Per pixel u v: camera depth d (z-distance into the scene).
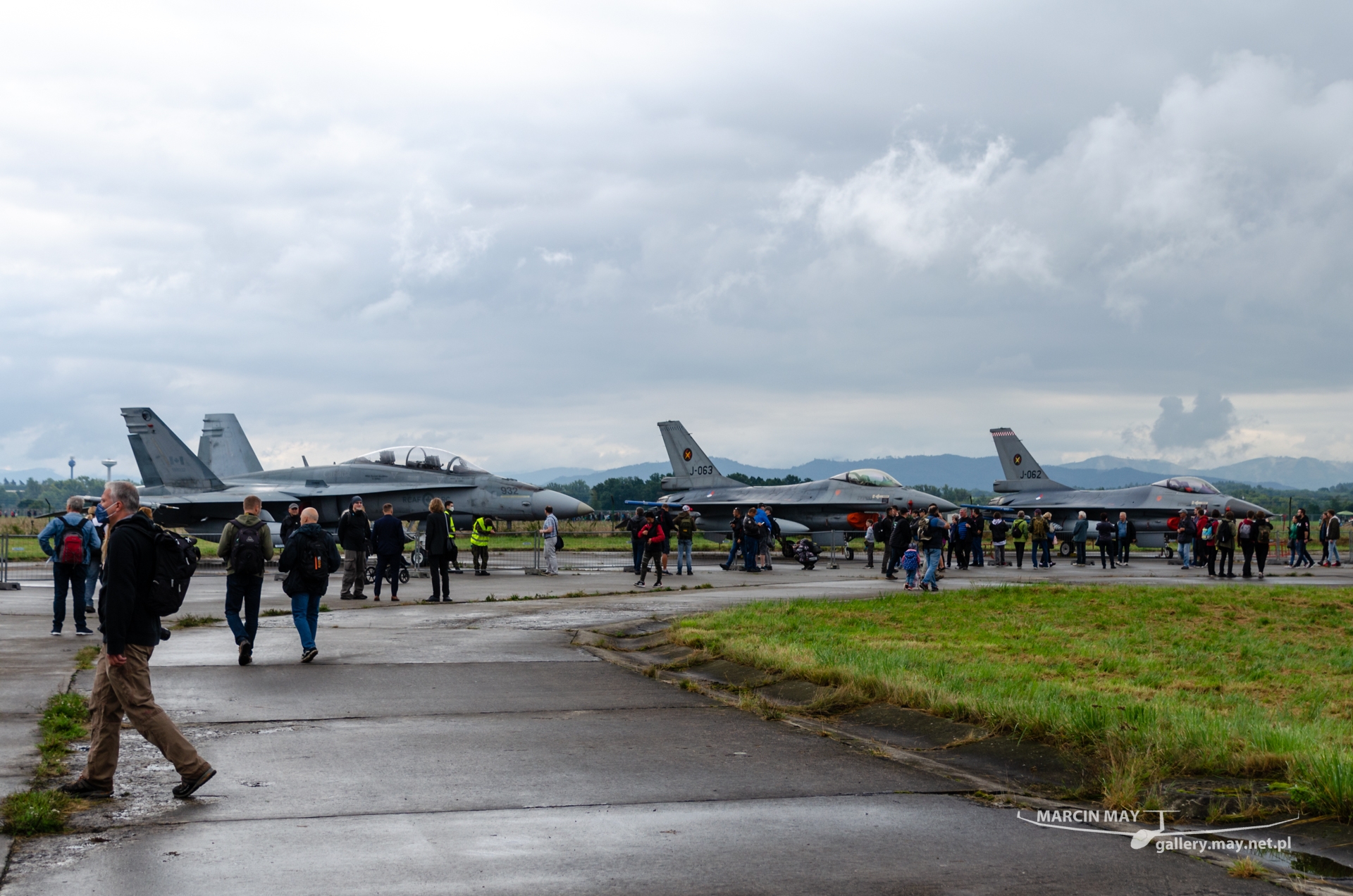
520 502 34.59
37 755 7.15
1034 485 54.84
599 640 14.27
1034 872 4.98
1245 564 28.61
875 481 41.66
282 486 35.41
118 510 6.32
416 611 18.05
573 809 6.02
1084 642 14.03
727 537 43.72
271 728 8.33
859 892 4.66
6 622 16.20
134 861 5.01
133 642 6.21
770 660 11.19
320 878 4.79
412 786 6.52
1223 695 10.26
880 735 8.37
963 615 17.05
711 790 6.51
